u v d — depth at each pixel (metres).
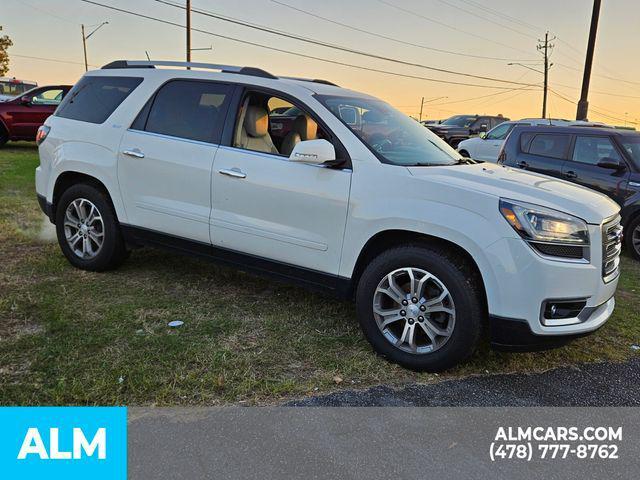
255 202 3.76
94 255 4.66
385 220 3.28
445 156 4.02
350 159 3.48
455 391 3.06
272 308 4.13
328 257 3.53
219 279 4.72
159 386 2.90
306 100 3.77
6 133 13.84
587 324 3.14
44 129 5.00
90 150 4.57
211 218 3.97
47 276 4.56
